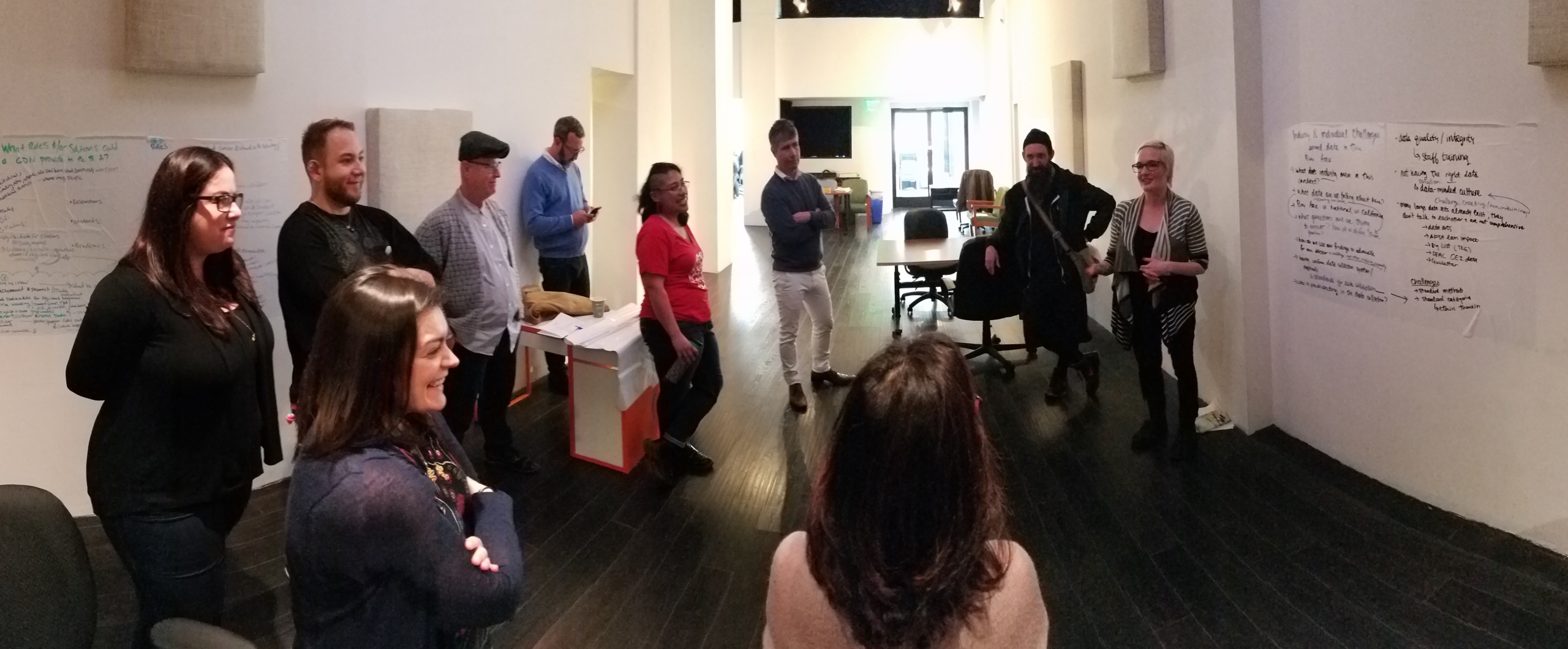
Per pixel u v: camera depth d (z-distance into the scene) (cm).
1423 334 303
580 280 497
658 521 327
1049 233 440
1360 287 331
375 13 378
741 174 1237
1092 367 462
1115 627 249
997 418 438
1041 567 285
